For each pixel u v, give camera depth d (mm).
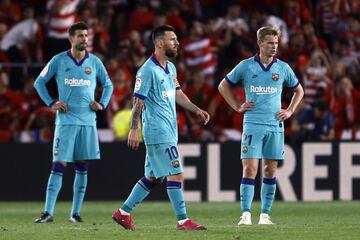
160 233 32781
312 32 70188
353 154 58219
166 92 33875
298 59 67750
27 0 74062
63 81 42094
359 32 73500
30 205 55500
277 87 38469
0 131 63281
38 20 70250
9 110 63500
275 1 74188
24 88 64250
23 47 69688
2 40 69812
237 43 69438
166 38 33875
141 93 33562
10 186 57688
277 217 45250
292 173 58031
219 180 57562
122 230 34500
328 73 67250
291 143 58000
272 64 38375
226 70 66438
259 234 32531
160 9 72062
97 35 69938
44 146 57812
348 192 58125
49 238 31859
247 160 38375
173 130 33969
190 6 74062
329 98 64625
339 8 75125
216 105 63438
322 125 62344
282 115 38375
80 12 70500
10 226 38688
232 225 38250
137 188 34688
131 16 72625
